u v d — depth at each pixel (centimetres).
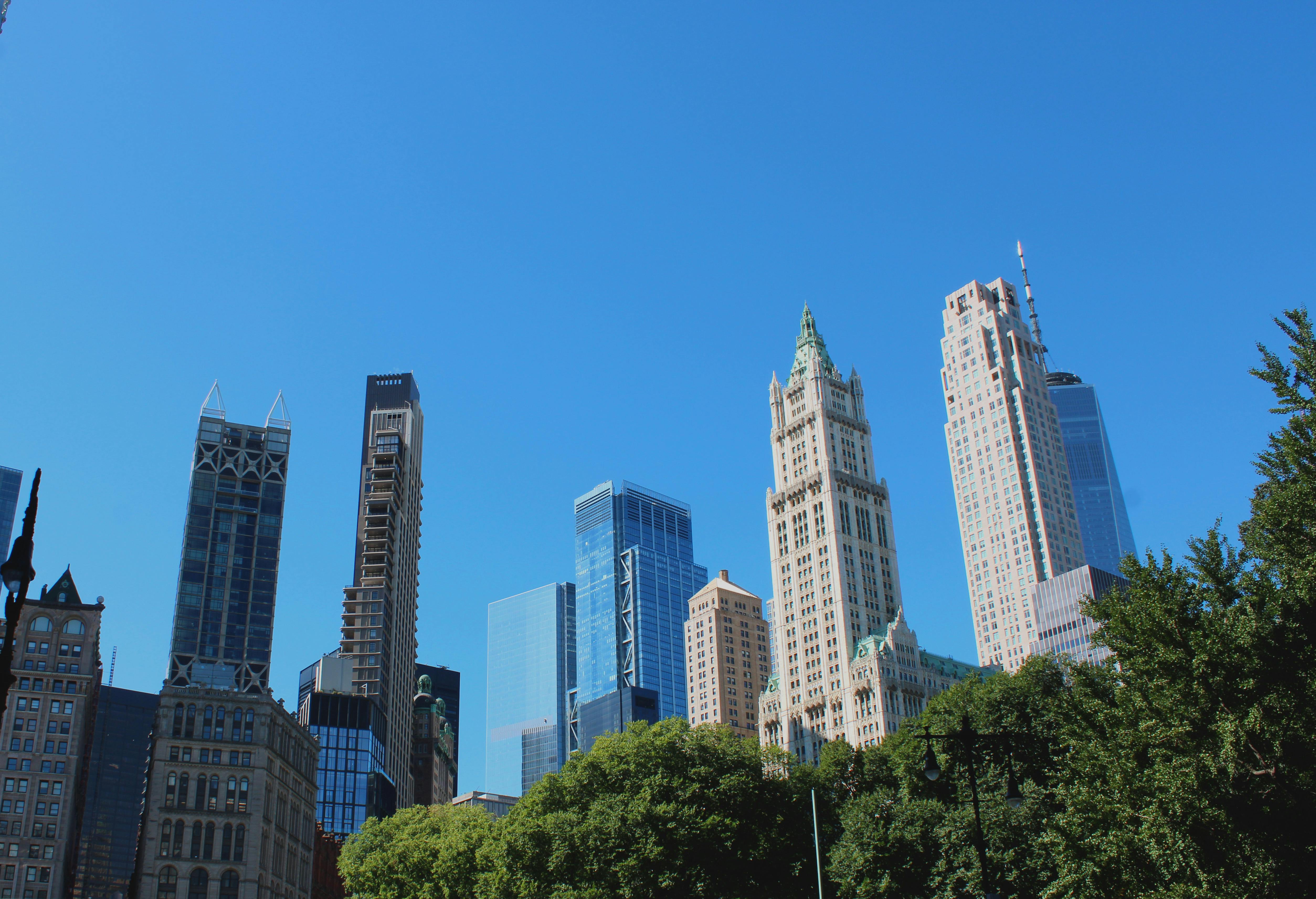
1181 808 4856
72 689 18850
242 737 18212
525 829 10719
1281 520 5222
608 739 11644
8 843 17575
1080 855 5928
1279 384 5291
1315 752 4819
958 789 9694
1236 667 5003
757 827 10194
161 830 17225
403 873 13338
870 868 9419
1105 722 5766
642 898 9681
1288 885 4728
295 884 19525
